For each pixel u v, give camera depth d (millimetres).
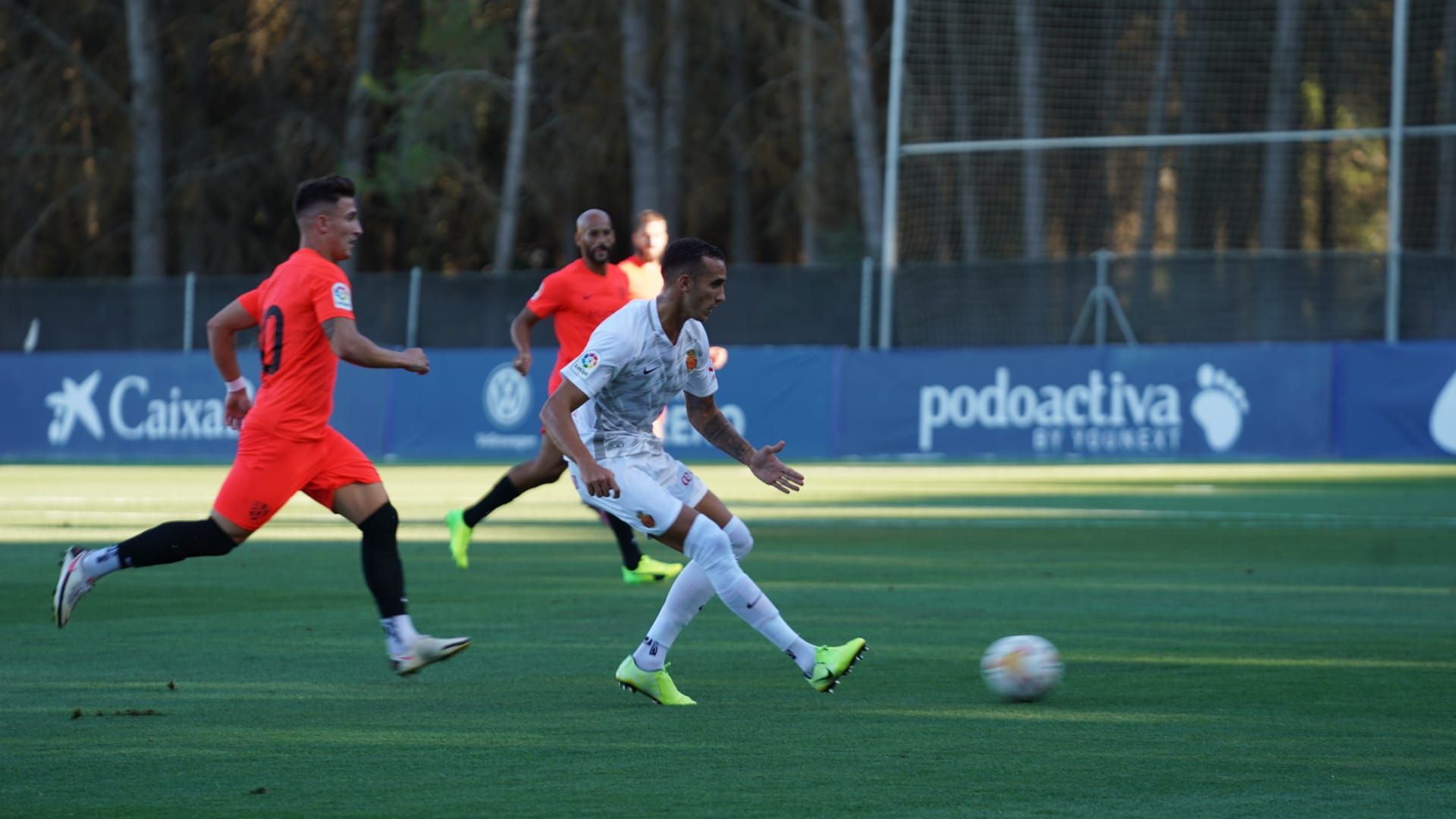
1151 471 80562
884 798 15641
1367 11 115812
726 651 25703
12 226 150500
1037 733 18844
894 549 43406
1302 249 122500
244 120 157375
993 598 32562
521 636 27469
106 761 17453
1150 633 27422
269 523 53969
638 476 21562
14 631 28250
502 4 144875
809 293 95938
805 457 92250
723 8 139250
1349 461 84938
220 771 16922
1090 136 117375
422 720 19844
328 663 24547
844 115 131125
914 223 109438
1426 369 84062
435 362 98000
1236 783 16188
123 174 148750
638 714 20234
